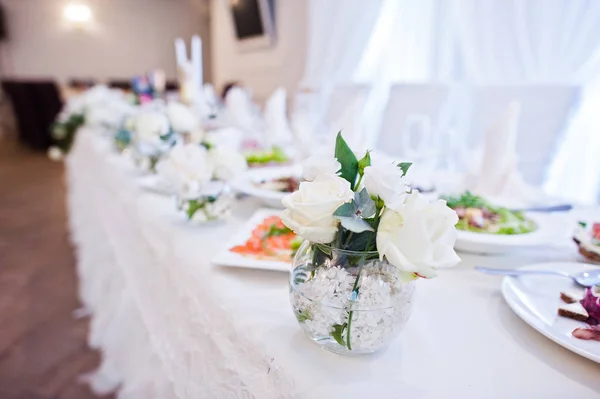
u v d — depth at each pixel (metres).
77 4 6.58
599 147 1.69
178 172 0.72
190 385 0.55
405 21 2.54
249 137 1.76
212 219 0.74
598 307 0.42
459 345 0.41
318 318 0.37
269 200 0.81
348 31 2.80
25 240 2.55
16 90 5.25
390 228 0.33
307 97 2.42
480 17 2.03
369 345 0.37
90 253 1.69
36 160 5.16
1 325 1.64
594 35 1.62
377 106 2.56
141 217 0.85
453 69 2.32
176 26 7.21
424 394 0.34
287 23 3.66
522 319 0.44
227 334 0.46
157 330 0.75
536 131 1.42
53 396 1.27
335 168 0.38
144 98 2.33
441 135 1.77
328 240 0.36
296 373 0.36
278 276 0.55
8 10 6.24
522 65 1.88
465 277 0.56
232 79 5.12
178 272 0.63
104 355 1.32
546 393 0.35
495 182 0.92
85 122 2.78
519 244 0.60
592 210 0.86
